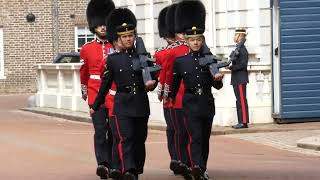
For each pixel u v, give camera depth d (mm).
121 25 35125
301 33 63000
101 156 37688
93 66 38656
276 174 38531
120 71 34812
